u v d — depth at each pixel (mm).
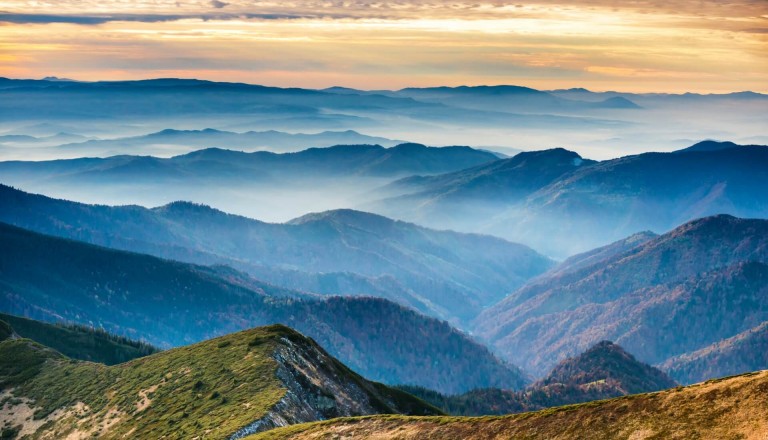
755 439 72688
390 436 103062
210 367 160000
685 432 77938
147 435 136125
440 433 99250
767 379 78438
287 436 112938
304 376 155000
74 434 155000
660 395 85312
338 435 108750
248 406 132875
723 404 78812
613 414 86125
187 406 143375
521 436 90625
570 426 87875
